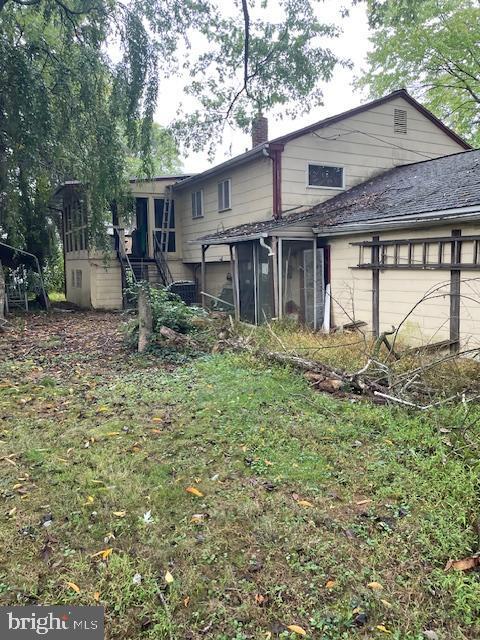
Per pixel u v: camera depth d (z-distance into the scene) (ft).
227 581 7.95
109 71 41.60
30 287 54.80
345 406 16.65
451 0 56.18
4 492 10.86
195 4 39.99
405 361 22.06
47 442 13.85
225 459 12.57
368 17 32.86
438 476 11.29
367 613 7.29
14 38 42.47
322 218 34.30
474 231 23.98
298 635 6.88
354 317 30.63
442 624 7.11
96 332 35.94
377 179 40.88
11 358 25.81
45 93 40.01
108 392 18.97
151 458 12.68
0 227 48.37
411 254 27.63
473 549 8.79
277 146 37.91
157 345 26.91
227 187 46.91
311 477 11.53
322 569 8.24
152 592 7.71
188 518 9.77
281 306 35.09
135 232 59.36
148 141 43.88
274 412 16.14
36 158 41.68
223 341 27.76
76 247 60.70
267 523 9.53
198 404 17.08
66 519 9.79
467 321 24.64
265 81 45.73
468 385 18.39
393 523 9.57
